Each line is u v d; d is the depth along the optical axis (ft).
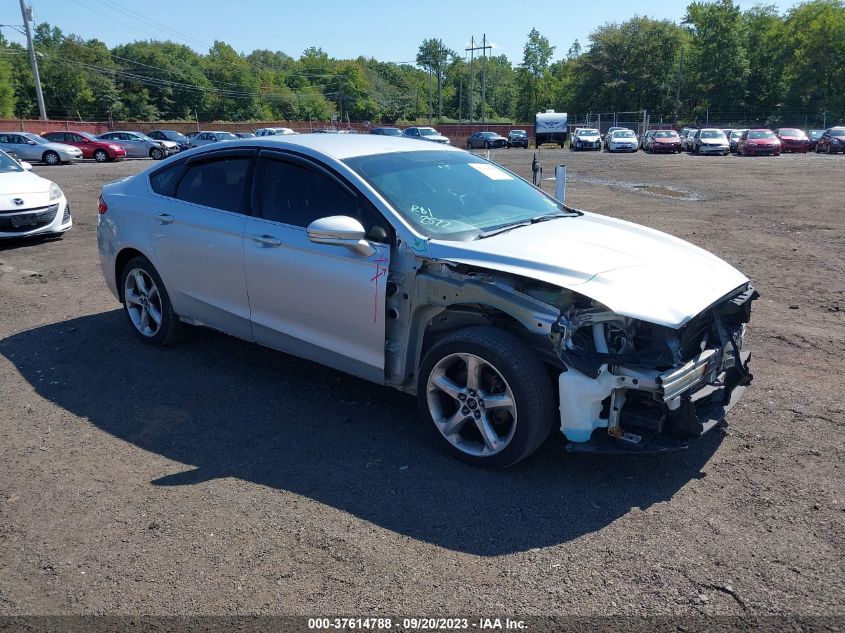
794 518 10.34
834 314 20.95
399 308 12.58
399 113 437.58
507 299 11.10
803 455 12.23
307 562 9.52
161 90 330.13
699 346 11.79
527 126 240.73
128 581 9.18
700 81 252.42
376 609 8.59
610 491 11.21
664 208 46.57
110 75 312.91
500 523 10.36
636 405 11.16
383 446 12.81
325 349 13.79
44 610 8.68
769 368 16.48
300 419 13.96
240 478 11.76
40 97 163.94
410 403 14.71
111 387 15.65
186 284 16.31
